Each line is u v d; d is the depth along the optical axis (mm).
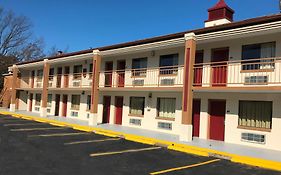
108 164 9805
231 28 13594
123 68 21891
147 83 19453
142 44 18078
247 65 14578
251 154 11867
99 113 23391
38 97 32281
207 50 16234
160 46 16938
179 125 17344
